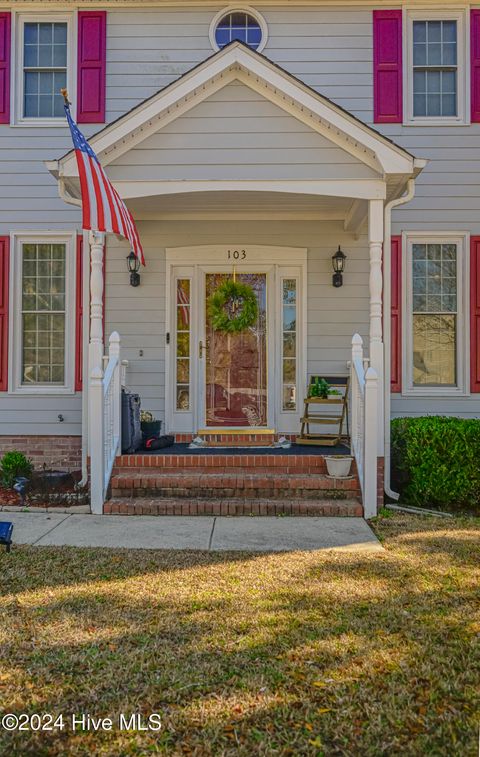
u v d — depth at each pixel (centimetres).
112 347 675
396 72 808
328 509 595
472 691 277
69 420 816
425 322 823
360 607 370
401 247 810
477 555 474
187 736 245
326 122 617
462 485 632
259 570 438
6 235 820
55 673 292
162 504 599
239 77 627
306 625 344
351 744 240
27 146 820
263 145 628
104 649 315
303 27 811
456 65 816
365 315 820
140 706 265
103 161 626
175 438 818
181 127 630
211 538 519
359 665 299
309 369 821
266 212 785
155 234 823
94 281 643
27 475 721
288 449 723
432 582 413
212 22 814
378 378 634
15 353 822
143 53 816
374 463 595
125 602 377
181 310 832
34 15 822
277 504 598
